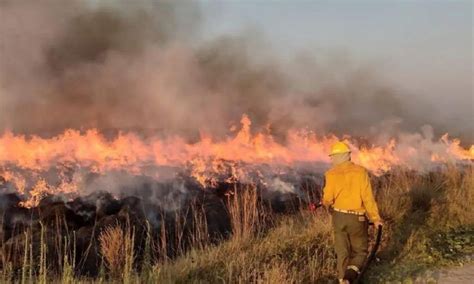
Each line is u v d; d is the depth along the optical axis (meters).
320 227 8.08
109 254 7.23
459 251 7.54
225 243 7.86
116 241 7.35
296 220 9.41
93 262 7.55
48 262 7.34
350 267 5.82
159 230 9.07
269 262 6.84
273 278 5.96
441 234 8.24
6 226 9.29
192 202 10.47
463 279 6.27
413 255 7.21
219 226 9.24
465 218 9.22
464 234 8.28
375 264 6.84
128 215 9.23
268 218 9.55
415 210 9.35
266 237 7.95
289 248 7.41
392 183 10.92
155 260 7.37
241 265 6.62
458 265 6.88
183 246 8.28
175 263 7.00
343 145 6.12
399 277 6.29
